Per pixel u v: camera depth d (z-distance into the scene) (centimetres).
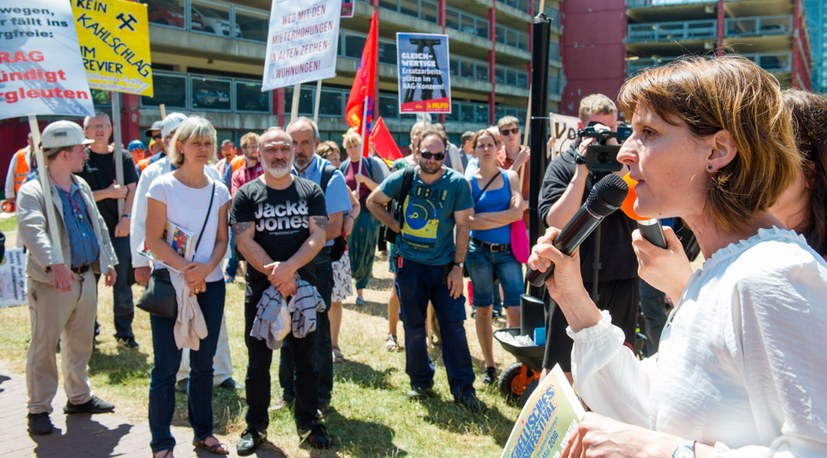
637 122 133
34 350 447
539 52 423
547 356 366
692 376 119
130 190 645
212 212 410
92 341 482
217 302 418
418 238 496
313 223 416
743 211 122
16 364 590
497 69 4403
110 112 2241
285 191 414
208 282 414
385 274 1068
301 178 426
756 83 122
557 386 151
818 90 180
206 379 420
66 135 458
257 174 793
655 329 502
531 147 430
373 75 832
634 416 154
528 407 159
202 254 405
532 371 504
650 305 501
